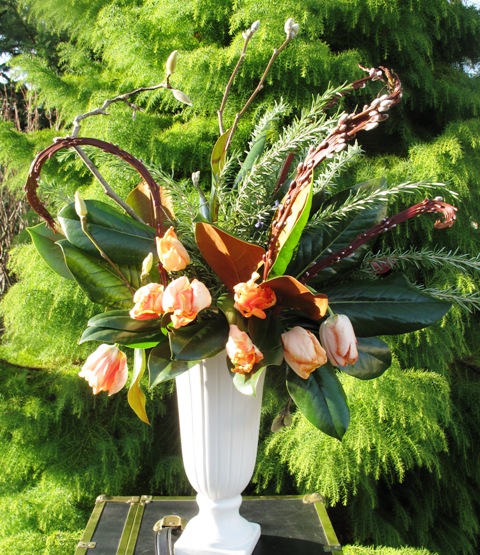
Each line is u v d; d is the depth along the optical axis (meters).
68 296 1.89
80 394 1.95
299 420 1.83
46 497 1.89
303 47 1.80
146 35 2.01
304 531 1.19
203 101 1.98
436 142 1.92
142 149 1.91
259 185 0.99
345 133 0.88
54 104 2.25
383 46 2.08
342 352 0.87
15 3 3.71
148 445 2.06
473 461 2.13
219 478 1.05
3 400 1.93
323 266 0.97
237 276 0.95
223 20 2.02
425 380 1.81
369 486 1.85
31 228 1.04
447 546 2.07
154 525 1.18
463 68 2.38
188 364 0.92
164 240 0.87
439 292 1.04
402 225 1.93
